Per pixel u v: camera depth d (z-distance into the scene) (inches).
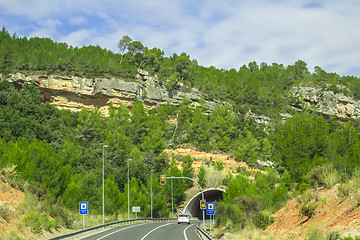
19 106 4439.0
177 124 6294.3
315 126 2148.1
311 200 986.7
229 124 6289.4
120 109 5502.0
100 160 4025.6
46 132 4074.8
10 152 1807.3
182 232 1579.7
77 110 5664.4
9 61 5477.4
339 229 698.8
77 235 1293.1
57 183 1931.6
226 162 5344.5
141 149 5022.1
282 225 1034.1
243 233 1378.0
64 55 5940.0
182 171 4670.3
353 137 2084.2
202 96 7180.1
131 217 2783.0
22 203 1250.0
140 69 6688.0
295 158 2060.8
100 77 5851.4
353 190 798.5
